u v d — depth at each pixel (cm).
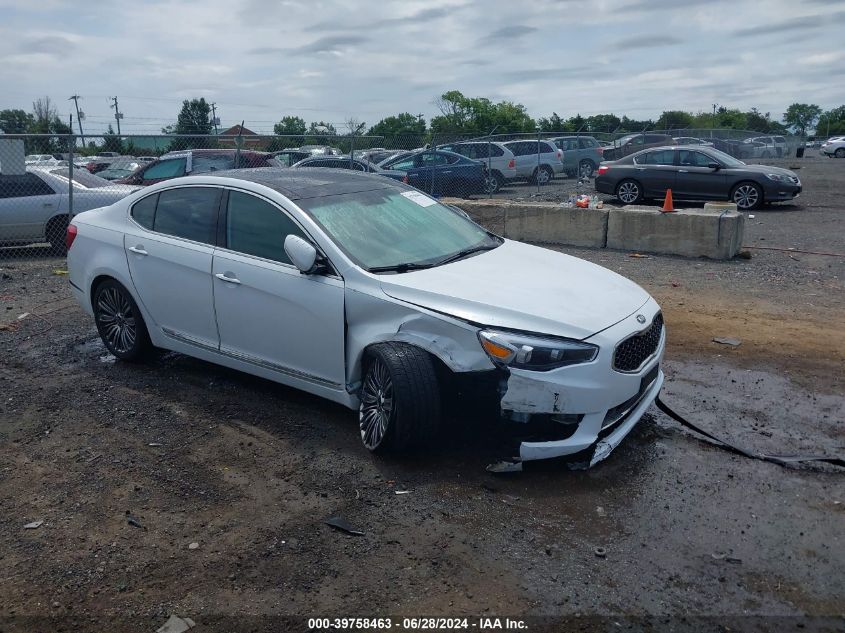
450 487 434
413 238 536
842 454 478
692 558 367
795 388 590
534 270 507
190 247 564
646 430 512
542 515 405
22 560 371
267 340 526
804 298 886
